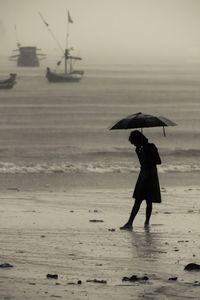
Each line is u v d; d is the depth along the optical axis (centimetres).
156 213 3606
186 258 2405
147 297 1864
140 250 2542
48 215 3506
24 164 6838
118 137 10162
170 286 1984
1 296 1844
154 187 3188
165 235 2895
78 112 15100
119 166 6688
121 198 4331
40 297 1847
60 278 2084
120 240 2758
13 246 2592
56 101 18675
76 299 1839
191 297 1864
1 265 2230
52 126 11856
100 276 2119
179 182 5544
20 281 2027
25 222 3241
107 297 1864
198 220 3350
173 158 7469
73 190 4909
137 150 3206
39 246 2597
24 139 9944
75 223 3231
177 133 10300
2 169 6359
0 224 3169
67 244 2648
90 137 10212
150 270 2208
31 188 5075
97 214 3572
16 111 15275
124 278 2070
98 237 2830
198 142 9438
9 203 4031
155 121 3081
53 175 5956
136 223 3259
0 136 10300
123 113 15188
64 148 8631
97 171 6288
